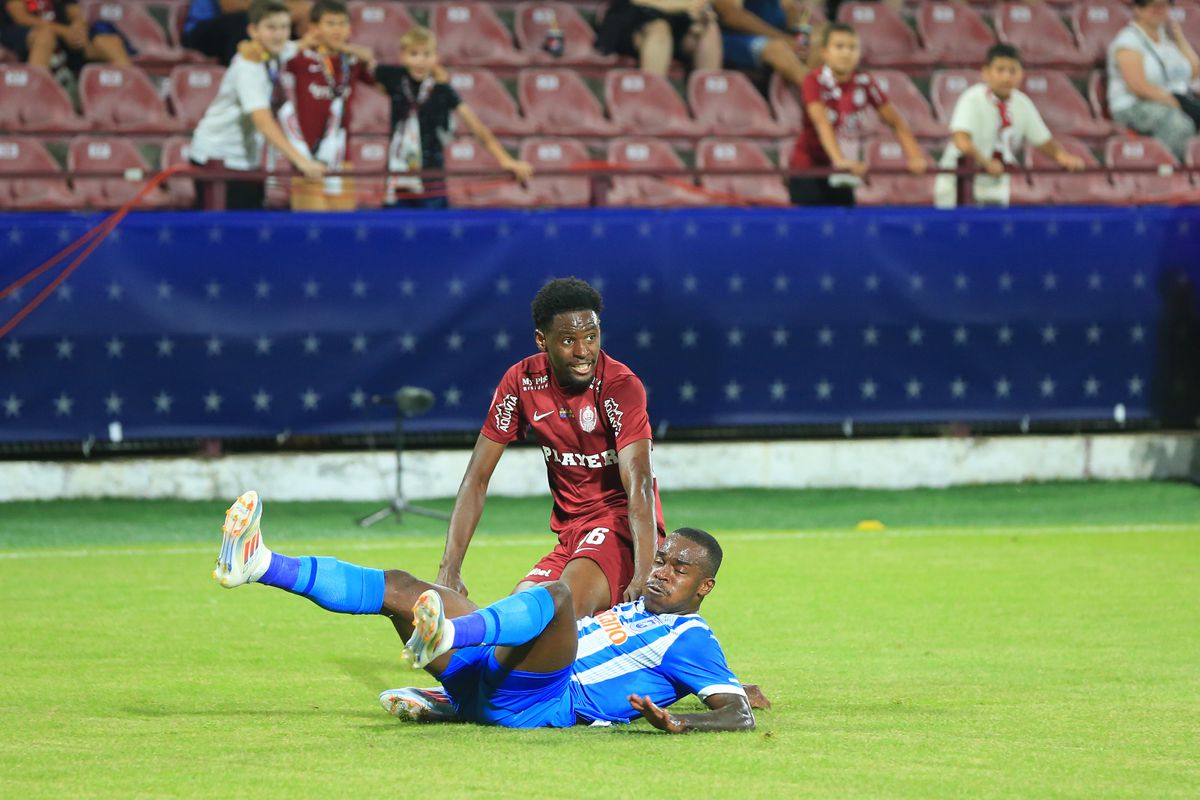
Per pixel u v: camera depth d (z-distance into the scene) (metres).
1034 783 16.00
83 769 16.48
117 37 60.91
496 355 49.66
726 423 50.81
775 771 16.42
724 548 41.78
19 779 16.02
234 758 17.03
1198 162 64.69
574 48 67.38
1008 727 19.38
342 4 49.53
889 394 51.62
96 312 47.38
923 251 51.53
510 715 18.98
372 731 18.81
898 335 51.56
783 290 50.88
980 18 71.38
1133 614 30.98
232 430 48.38
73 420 47.34
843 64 51.75
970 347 51.94
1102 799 15.36
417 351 49.25
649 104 63.28
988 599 33.00
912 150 52.09
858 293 51.28
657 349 50.34
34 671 24.34
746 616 30.77
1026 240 52.06
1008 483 53.16
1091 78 68.38
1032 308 52.16
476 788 15.53
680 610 19.27
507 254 49.53
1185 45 65.56
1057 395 52.44
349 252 48.78
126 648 26.73
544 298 20.55
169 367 47.88
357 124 60.88
